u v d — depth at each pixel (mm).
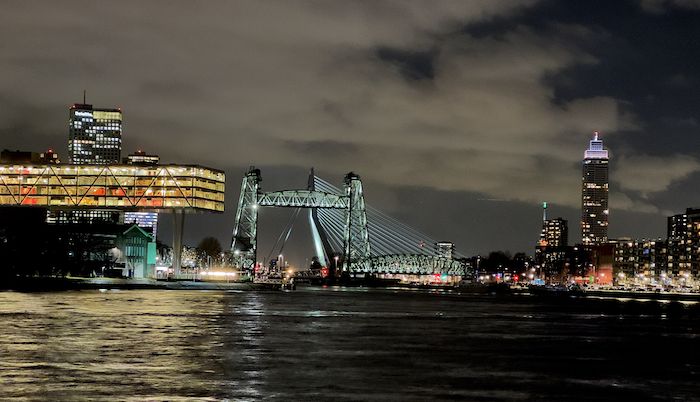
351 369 61000
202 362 62750
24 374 55312
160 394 49094
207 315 111625
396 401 48625
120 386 51406
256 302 157000
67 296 155000
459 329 101188
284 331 90812
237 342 77438
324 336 86312
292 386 52875
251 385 52875
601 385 56562
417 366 63562
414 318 121625
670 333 104312
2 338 75688
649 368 66500
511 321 121375
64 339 75562
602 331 105188
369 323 107562
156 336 80312
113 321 95750
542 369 63906
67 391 49469
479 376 59062
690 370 65625
